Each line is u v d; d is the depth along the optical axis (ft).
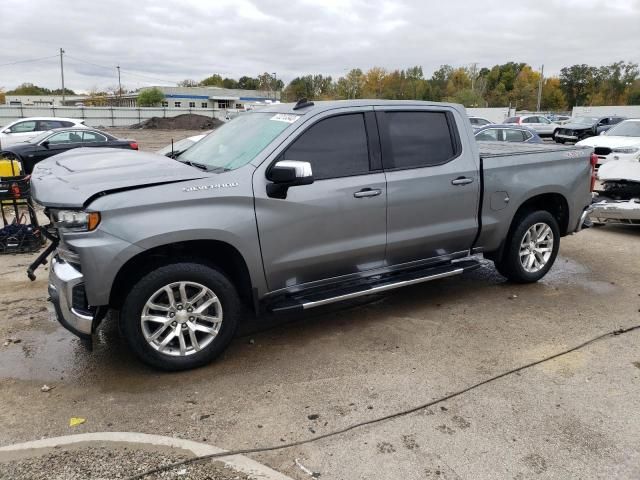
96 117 179.42
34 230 23.02
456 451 9.64
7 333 14.65
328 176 13.67
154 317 12.06
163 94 305.32
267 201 12.66
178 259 12.24
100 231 11.16
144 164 12.88
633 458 9.45
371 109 14.58
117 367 12.80
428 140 15.48
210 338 12.67
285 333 14.80
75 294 11.57
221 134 15.71
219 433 10.14
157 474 8.94
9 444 9.75
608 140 47.50
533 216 17.79
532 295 17.76
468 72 280.51
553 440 9.95
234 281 13.69
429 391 11.68
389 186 14.42
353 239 14.12
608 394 11.55
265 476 8.93
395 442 9.89
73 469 9.05
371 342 14.19
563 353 13.48
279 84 334.85
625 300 17.29
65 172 12.66
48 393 11.59
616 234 26.86
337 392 11.65
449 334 14.67
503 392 11.63
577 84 298.97
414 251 15.48
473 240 16.67
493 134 48.42
